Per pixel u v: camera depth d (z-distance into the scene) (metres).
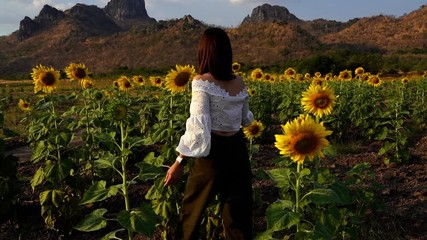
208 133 2.85
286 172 3.12
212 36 2.96
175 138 4.48
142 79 10.07
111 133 3.52
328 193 2.87
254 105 9.72
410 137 9.16
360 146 8.43
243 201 3.08
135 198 5.50
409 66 45.66
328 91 3.98
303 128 2.80
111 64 138.25
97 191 3.15
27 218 4.91
